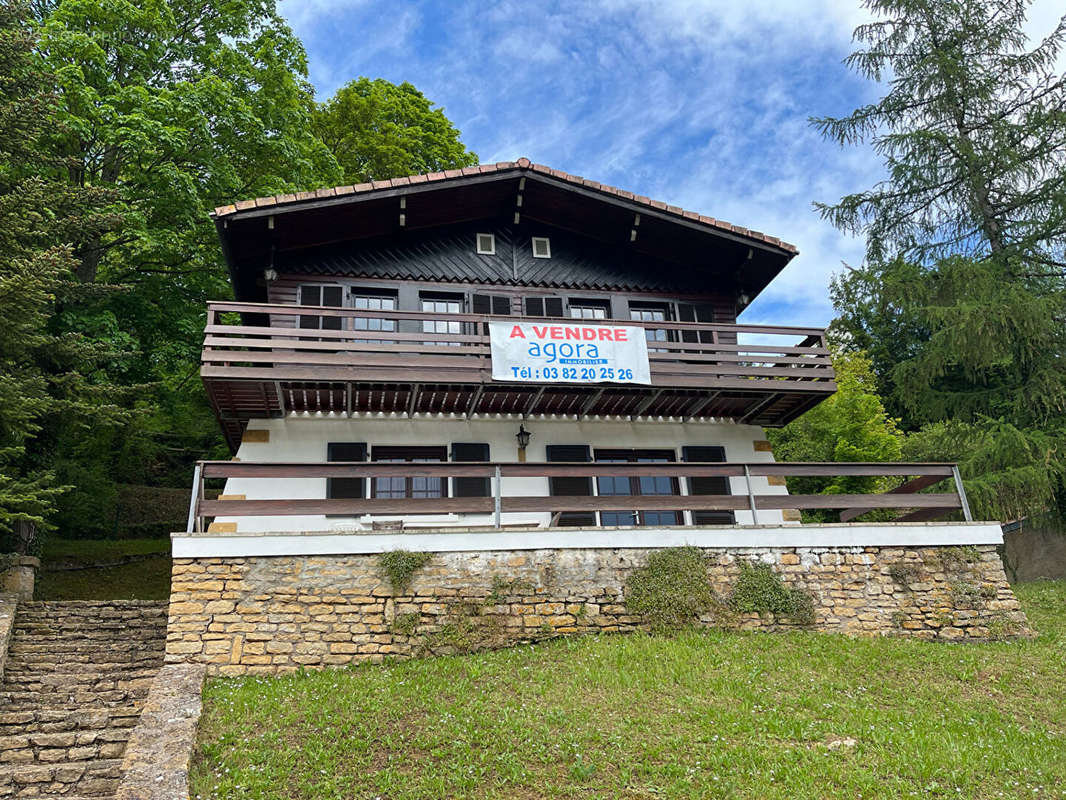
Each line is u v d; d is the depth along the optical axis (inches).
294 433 501.4
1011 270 683.4
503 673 343.0
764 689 329.4
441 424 522.6
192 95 649.0
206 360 442.9
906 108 722.8
